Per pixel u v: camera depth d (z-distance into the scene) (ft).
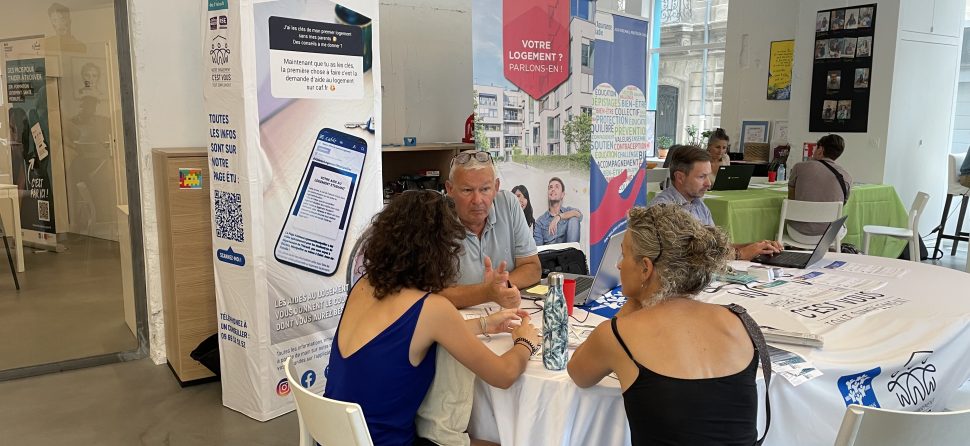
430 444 5.99
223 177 9.84
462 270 8.44
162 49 12.04
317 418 5.23
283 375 10.30
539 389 5.61
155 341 12.62
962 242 24.20
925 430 4.79
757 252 10.30
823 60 22.56
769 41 25.76
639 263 5.30
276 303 10.02
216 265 10.27
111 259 13.30
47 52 12.00
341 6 10.12
